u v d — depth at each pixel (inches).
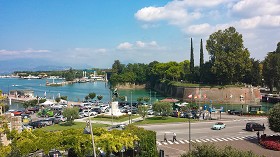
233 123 3009.4
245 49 6058.1
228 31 6092.5
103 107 4227.4
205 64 6599.4
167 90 7623.0
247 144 2126.0
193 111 3666.3
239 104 5757.9
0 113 1660.9
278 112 2108.8
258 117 3437.5
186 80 7691.9
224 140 2266.2
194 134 2503.7
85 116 3580.2
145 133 1760.6
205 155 1058.7
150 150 1731.1
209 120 3193.9
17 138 1482.5
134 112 3833.7
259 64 6850.4
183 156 1124.5
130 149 1770.4
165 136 2281.0
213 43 6151.6
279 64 6013.8
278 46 7086.6
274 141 2050.9
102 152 1702.8
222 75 6048.2
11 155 1167.6
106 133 1590.8
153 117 3339.1
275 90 7219.5
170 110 3272.6
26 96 6884.8
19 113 3900.1
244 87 5994.1
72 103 5113.2
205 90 6058.1
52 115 3814.0
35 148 1429.6
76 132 1609.3
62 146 1477.6
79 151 1480.1
